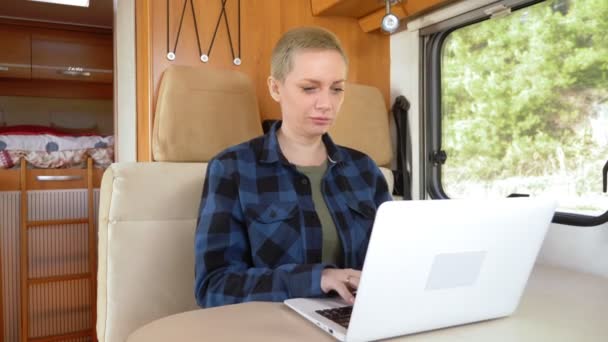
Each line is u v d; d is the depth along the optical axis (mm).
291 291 949
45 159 3252
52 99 4074
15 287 3188
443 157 1978
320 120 1156
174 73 1726
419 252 699
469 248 750
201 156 1735
